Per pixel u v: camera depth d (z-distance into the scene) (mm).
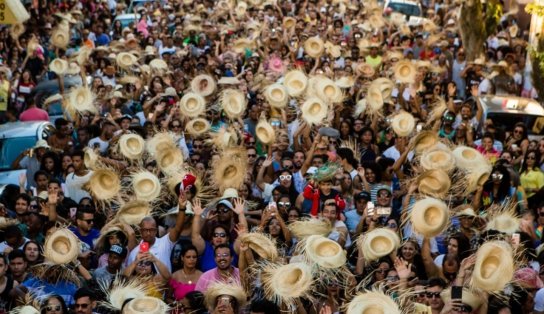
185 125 36938
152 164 32969
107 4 77250
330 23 65688
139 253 24344
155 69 48281
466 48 58188
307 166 32750
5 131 38562
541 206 29016
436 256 26406
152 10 72438
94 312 22734
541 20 55219
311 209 28875
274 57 50719
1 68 46406
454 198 30031
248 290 23625
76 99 39406
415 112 42156
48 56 57031
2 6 47969
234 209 26812
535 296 24141
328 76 46969
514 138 38125
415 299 22469
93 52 52531
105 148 36938
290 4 71688
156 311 21375
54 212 27766
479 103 42531
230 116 37031
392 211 29234
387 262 24141
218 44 56625
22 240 26328
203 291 23812
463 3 58031
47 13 66375
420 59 55750
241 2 67438
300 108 37312
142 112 42469
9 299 23484
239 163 29844
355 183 31000
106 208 28766
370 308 20906
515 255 24547
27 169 35594
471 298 22422
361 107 38719
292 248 26000
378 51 54250
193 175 28375
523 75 52375
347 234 27719
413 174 31703
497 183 30406
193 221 25812
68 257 24094
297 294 22250
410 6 74000
